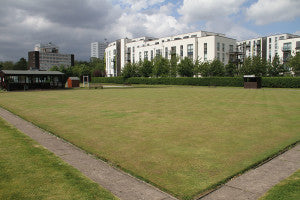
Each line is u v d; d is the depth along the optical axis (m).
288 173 4.58
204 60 59.91
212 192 3.89
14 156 5.42
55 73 40.91
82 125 9.23
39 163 5.00
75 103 16.75
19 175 4.39
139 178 4.41
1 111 13.16
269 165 5.07
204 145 6.58
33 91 33.59
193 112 12.38
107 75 107.25
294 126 8.96
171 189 3.99
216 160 5.39
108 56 106.44
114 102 17.28
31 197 3.62
